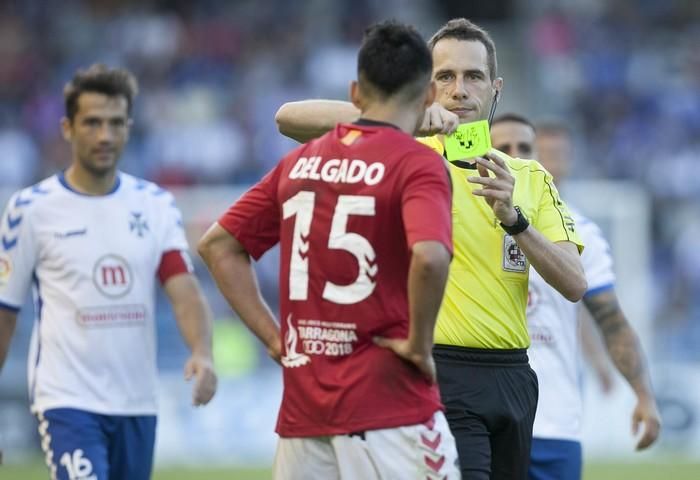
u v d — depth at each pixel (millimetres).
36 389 23188
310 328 16000
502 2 94250
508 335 19219
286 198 16469
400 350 15602
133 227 24141
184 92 82062
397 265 15766
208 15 87938
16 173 76375
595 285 25734
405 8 91938
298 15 88938
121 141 24375
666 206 81875
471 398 18938
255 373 57219
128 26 86125
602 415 55875
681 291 73250
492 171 17625
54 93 81312
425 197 15328
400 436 15703
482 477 18750
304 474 16172
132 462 23672
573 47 90750
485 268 19172
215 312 58000
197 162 77562
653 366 59062
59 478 22656
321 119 17875
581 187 62031
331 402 15789
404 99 16219
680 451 57500
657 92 88375
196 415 56375
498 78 20438
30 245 23688
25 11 85938
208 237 17312
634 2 93750
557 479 25188
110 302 23625
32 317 55750
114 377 23438
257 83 83438
